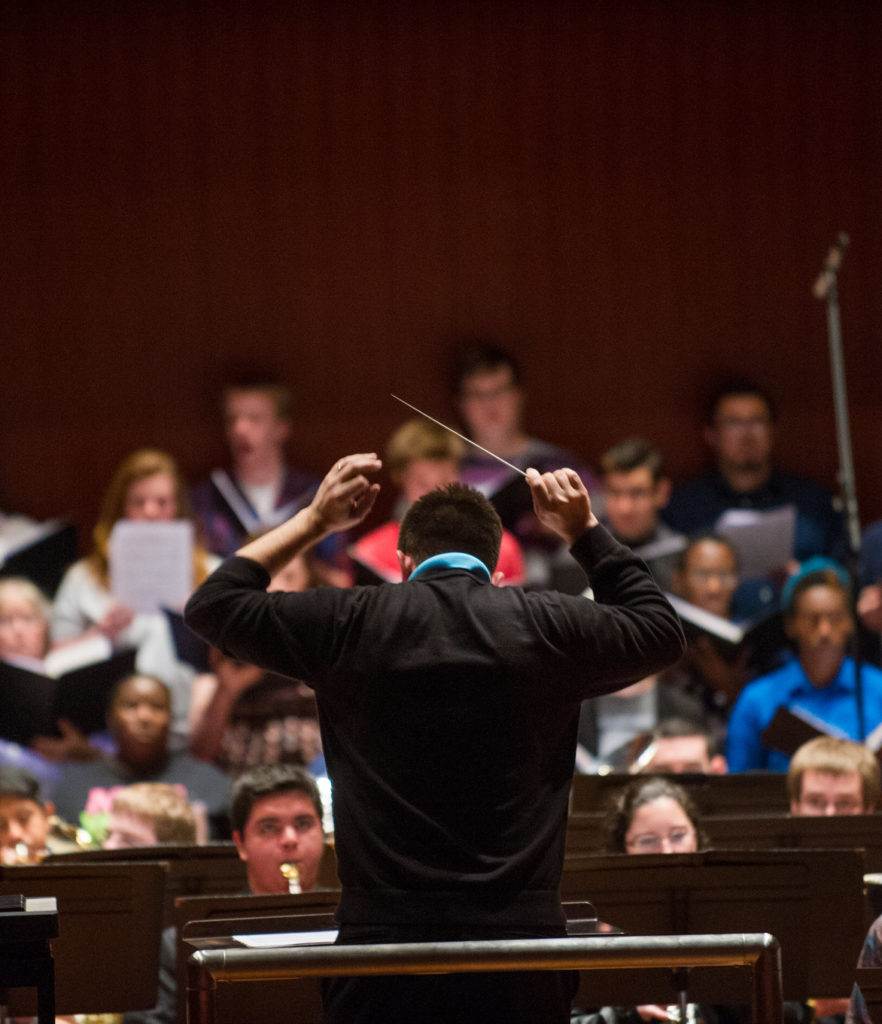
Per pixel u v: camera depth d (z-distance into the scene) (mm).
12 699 25500
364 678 9273
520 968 8445
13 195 33469
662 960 8570
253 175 34031
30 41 33562
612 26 34406
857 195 34469
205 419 33688
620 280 34406
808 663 26453
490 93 34344
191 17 33875
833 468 34250
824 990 14414
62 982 14094
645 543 29484
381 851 9086
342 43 34156
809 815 16938
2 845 18531
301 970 8406
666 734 22062
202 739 26891
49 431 33312
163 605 27359
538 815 9242
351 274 34188
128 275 33719
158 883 14312
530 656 9258
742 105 34469
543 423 34250
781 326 34438
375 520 33000
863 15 34500
